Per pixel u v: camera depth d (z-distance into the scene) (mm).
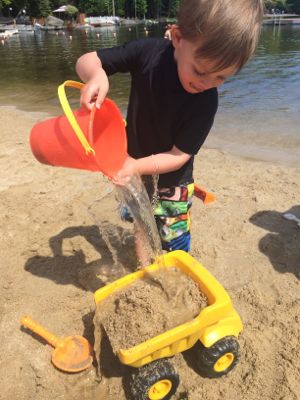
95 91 658
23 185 1332
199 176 1359
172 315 653
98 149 651
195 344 693
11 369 722
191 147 701
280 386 677
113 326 657
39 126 662
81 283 907
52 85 3111
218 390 679
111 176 619
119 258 979
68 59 4742
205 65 586
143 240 824
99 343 725
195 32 565
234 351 673
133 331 639
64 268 955
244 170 1396
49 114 2248
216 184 1299
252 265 946
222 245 1015
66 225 1109
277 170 1389
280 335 766
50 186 1321
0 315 829
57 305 850
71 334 786
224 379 697
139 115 748
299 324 784
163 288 692
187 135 699
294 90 2594
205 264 953
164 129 727
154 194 793
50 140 643
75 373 716
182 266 735
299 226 1070
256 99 2389
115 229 1083
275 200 1193
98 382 703
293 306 827
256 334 770
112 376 707
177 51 649
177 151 701
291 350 734
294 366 705
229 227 1077
